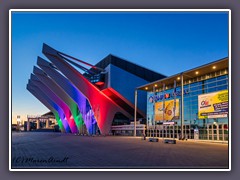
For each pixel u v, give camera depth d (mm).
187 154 15273
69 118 73062
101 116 57031
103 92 57938
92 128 59438
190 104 39625
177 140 36562
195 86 39156
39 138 39250
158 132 47250
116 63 55875
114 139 37500
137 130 53156
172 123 42812
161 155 14617
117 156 14008
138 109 60125
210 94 35594
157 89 49125
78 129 64812
